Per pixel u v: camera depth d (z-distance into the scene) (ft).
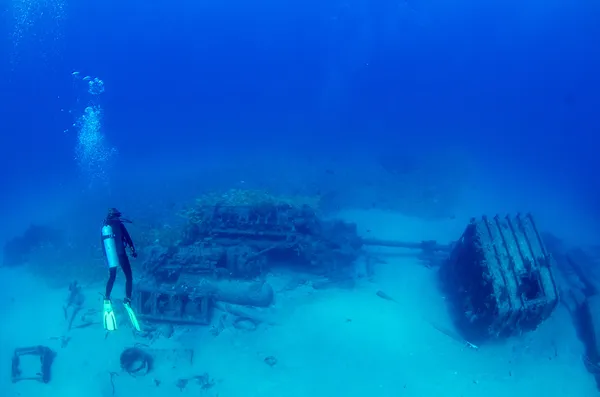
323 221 47.19
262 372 28.91
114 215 17.62
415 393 27.32
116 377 28.76
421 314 35.17
